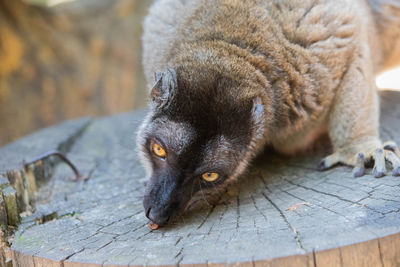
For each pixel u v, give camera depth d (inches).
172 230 22.6
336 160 25.5
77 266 21.3
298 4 25.6
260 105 23.9
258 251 20.7
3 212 23.5
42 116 53.2
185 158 23.2
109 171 27.4
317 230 21.1
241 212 23.1
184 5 27.0
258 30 25.2
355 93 25.8
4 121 51.2
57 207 24.6
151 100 24.6
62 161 28.4
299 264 20.5
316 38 25.5
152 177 23.9
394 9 30.7
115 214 23.9
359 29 26.1
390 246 20.6
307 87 25.4
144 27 28.8
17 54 52.1
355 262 20.5
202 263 20.6
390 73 35.7
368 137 25.6
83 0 58.6
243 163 24.6
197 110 23.3
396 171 23.5
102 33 57.4
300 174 25.3
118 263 21.0
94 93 56.3
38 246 22.3
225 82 23.8
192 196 23.7
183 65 24.3
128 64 58.6
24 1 53.0
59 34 55.3
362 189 23.0
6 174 25.3
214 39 25.1
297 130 26.3
